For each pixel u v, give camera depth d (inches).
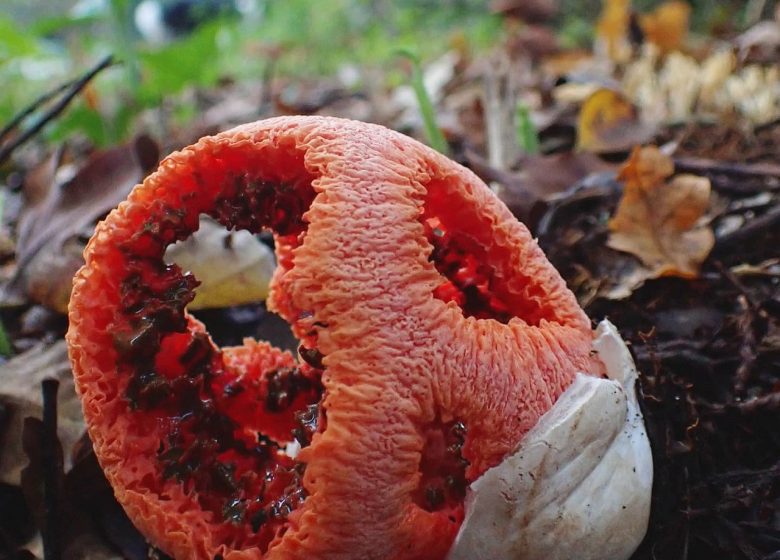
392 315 7.9
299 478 8.4
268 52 34.3
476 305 9.2
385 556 8.1
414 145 8.6
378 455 7.9
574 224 13.4
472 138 19.3
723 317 11.4
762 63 22.3
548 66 28.8
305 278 7.9
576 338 8.8
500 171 14.3
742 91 18.6
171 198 8.8
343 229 8.0
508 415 8.2
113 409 8.7
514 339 8.4
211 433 9.2
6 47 21.0
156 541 8.5
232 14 44.2
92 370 8.7
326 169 8.2
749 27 33.3
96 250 8.7
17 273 12.8
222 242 12.0
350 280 7.9
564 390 8.5
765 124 17.4
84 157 22.7
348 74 36.2
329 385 7.9
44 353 11.2
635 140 16.7
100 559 10.0
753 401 10.2
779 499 9.7
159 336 8.8
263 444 9.9
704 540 9.5
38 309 12.6
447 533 8.3
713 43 30.5
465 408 8.2
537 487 8.1
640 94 21.0
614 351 8.9
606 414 8.3
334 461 7.8
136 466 8.6
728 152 16.5
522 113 17.1
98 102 22.0
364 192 8.1
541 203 12.8
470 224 8.9
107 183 13.2
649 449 8.7
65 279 12.3
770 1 32.4
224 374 9.8
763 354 10.7
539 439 8.2
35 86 31.4
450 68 30.2
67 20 19.5
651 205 12.1
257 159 8.6
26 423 10.0
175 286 8.9
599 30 27.5
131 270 8.7
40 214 13.0
